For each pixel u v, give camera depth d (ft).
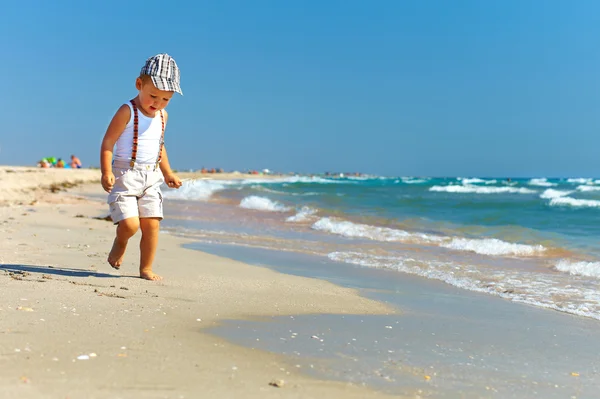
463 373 9.61
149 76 14.94
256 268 21.15
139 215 16.06
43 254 20.03
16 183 60.44
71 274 16.05
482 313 15.07
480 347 11.57
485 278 20.38
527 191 90.22
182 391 7.27
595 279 20.26
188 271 18.90
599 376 9.96
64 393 6.80
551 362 10.75
